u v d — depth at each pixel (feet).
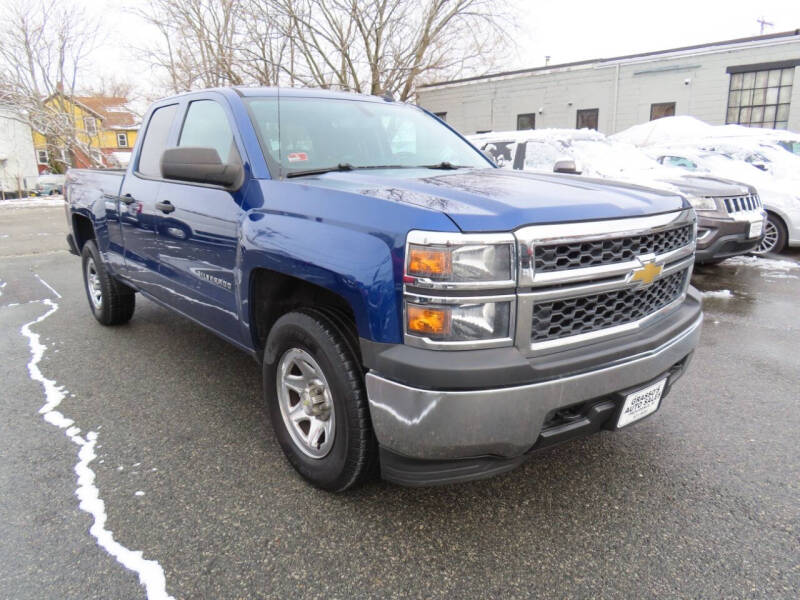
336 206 7.59
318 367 8.00
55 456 9.62
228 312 10.02
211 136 10.96
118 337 16.14
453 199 7.09
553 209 6.86
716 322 17.28
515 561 7.11
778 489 8.59
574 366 6.82
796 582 6.72
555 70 61.36
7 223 51.96
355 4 58.49
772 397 11.87
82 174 17.15
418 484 7.14
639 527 7.73
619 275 7.23
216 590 6.65
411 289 6.46
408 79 63.98
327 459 8.19
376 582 6.77
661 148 33.19
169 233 11.55
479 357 6.41
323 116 11.00
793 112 50.85
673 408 11.39
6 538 7.53
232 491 8.60
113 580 6.80
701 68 54.08
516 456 6.96
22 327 17.24
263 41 60.90
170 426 10.73
